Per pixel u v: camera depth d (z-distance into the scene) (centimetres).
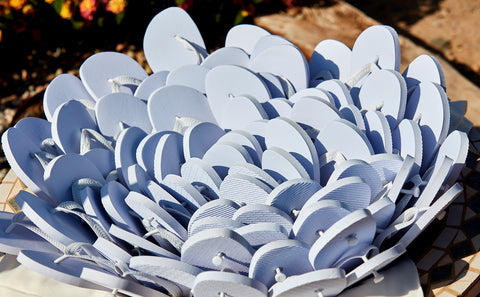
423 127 159
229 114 165
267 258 144
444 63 207
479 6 243
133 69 176
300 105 159
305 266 147
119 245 154
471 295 152
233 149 154
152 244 149
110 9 211
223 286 143
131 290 147
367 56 167
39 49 223
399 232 154
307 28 218
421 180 153
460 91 199
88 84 171
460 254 154
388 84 159
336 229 141
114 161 164
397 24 237
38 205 152
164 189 155
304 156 153
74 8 212
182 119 163
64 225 153
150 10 219
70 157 155
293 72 168
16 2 212
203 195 156
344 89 161
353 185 145
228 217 150
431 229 158
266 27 219
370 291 150
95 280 146
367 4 247
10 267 158
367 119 158
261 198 150
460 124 173
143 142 158
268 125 156
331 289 145
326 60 174
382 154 151
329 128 154
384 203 146
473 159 168
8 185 175
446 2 246
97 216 152
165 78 172
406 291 149
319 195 145
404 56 212
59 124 162
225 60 171
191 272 145
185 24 174
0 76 221
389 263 152
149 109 165
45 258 151
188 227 151
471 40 229
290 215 150
